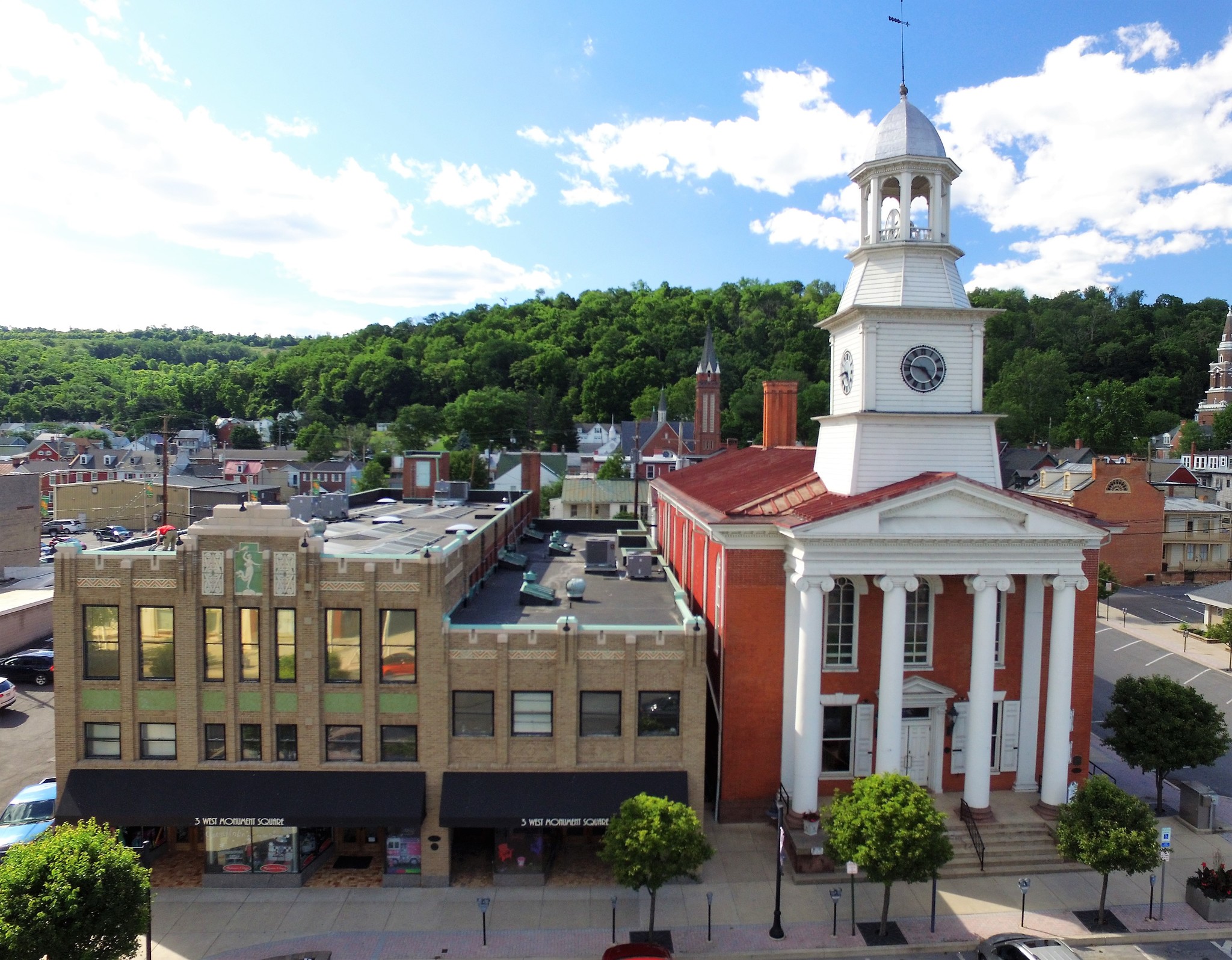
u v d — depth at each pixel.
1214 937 22.22
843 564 25.78
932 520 26.14
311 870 24.86
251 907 23.08
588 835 26.91
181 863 25.52
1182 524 74.88
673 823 20.58
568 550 44.81
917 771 28.59
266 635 24.08
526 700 24.67
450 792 24.03
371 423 191.38
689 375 180.88
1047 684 28.58
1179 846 27.09
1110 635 56.09
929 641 28.52
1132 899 23.84
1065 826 22.67
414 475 49.66
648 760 24.98
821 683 26.88
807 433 140.12
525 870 24.41
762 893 23.91
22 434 183.88
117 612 24.16
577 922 22.44
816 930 22.14
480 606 29.75
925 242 28.91
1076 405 126.12
